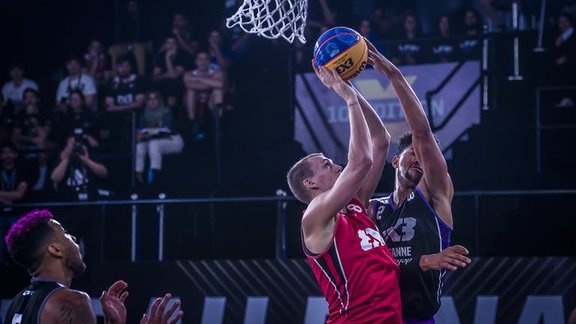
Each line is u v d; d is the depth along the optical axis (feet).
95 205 24.14
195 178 28.30
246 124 29.63
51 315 10.94
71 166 26.66
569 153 27.12
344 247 11.02
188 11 33.78
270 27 13.28
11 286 24.31
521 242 25.16
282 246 23.17
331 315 11.24
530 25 32.27
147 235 26.25
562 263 20.76
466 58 28.14
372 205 12.85
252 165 27.99
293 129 28.91
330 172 11.84
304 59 29.91
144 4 34.55
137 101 30.14
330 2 32.19
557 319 20.59
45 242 11.43
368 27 30.60
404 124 27.27
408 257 12.27
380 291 10.93
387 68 12.21
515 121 27.86
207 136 29.43
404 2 35.60
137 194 26.53
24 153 27.50
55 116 28.58
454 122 27.61
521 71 29.14
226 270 22.18
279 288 21.83
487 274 21.01
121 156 27.96
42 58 37.42
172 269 22.47
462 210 25.70
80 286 24.00
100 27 37.42
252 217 26.50
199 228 26.43
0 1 37.22
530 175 25.75
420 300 12.18
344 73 11.71
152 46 33.24
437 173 12.34
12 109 30.76
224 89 29.99
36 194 26.22
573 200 25.16
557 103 28.99
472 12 30.96
